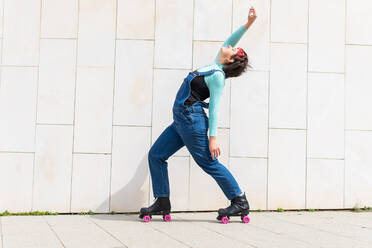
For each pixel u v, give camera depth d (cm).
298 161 441
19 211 419
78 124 426
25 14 427
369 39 452
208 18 439
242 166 437
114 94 430
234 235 303
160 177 373
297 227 341
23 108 423
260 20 444
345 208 442
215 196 434
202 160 350
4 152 420
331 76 447
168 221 373
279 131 441
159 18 436
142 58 434
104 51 431
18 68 425
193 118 342
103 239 287
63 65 428
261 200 436
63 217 399
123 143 429
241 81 439
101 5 432
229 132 437
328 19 449
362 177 445
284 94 443
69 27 430
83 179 425
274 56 443
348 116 447
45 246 263
